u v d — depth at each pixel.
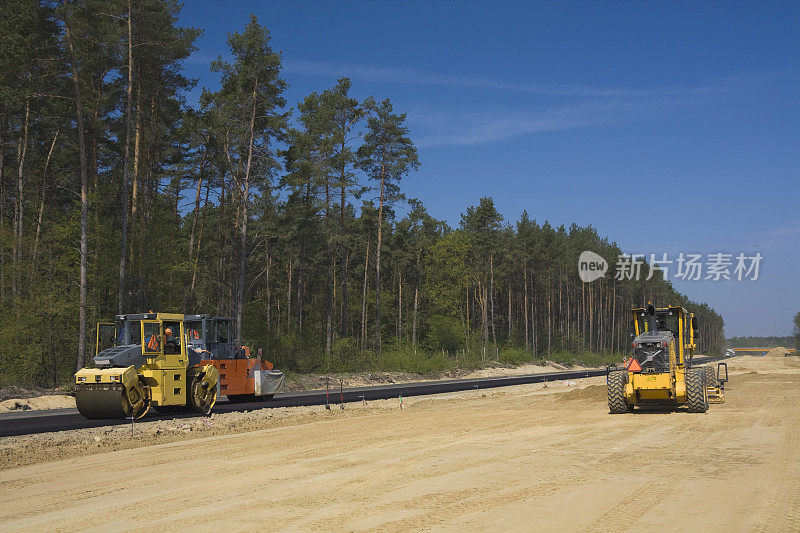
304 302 75.06
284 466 11.29
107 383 18.45
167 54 34.78
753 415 18.20
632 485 9.20
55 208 40.34
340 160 48.69
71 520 7.80
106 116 37.75
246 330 44.59
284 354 44.84
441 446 13.39
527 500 8.33
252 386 26.06
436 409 23.02
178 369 20.11
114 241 35.97
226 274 52.09
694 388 18.88
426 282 74.50
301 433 16.14
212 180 46.03
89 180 38.19
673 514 7.54
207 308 44.53
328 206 49.25
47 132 39.84
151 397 19.39
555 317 104.12
